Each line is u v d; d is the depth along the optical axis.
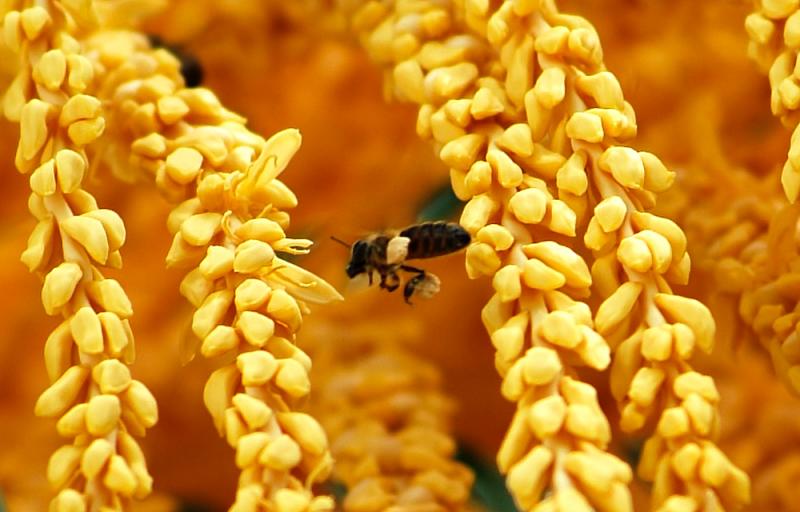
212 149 0.26
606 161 0.24
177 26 0.33
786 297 0.27
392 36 0.27
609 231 0.24
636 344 0.24
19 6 0.26
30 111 0.25
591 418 0.23
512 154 0.25
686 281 0.24
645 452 0.24
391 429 0.31
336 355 0.33
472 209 0.25
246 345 0.24
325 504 0.23
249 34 0.33
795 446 0.32
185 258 0.25
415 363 0.32
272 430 0.23
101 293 0.24
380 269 0.29
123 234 0.25
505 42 0.26
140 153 0.26
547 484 0.23
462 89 0.26
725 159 0.31
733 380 0.32
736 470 0.23
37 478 0.33
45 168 0.25
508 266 0.24
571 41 0.25
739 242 0.28
